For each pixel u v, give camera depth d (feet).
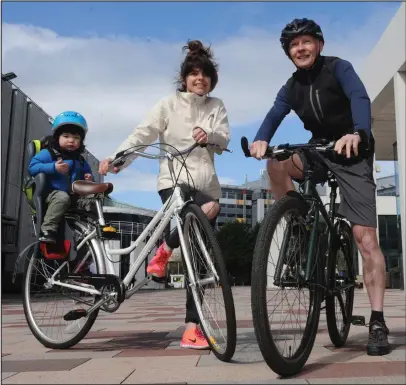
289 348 7.45
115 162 10.55
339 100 9.51
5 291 56.54
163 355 9.54
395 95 44.14
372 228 9.23
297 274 7.86
